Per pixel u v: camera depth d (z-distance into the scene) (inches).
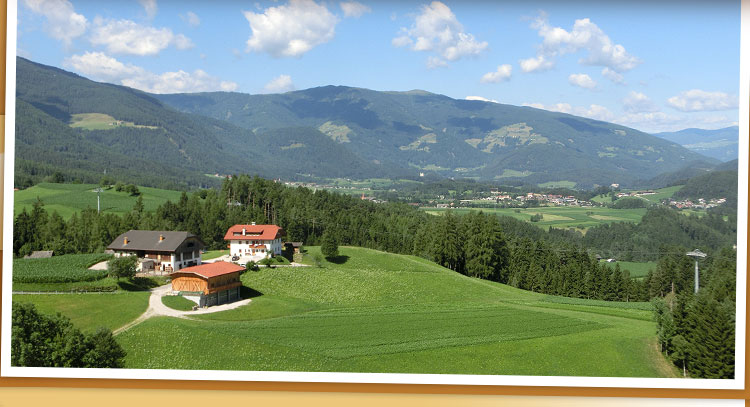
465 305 1612.9
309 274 1863.9
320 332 1227.9
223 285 1478.8
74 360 765.9
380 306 1577.3
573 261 2496.3
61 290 1382.9
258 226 2079.2
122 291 1421.0
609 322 1392.7
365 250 2378.2
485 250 2454.5
